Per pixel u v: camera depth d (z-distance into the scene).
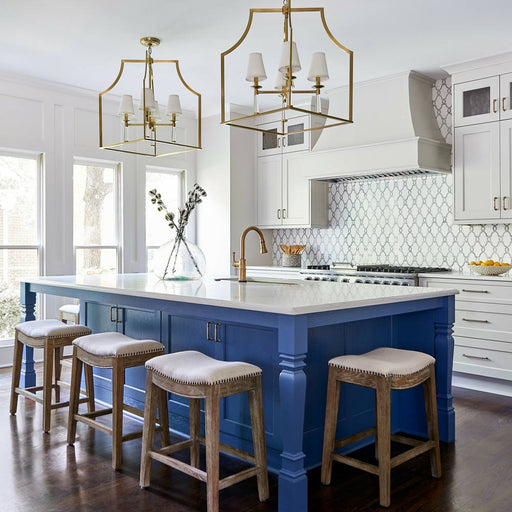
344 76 5.02
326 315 2.34
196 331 3.07
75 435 3.09
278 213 6.16
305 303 2.29
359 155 5.01
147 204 6.20
